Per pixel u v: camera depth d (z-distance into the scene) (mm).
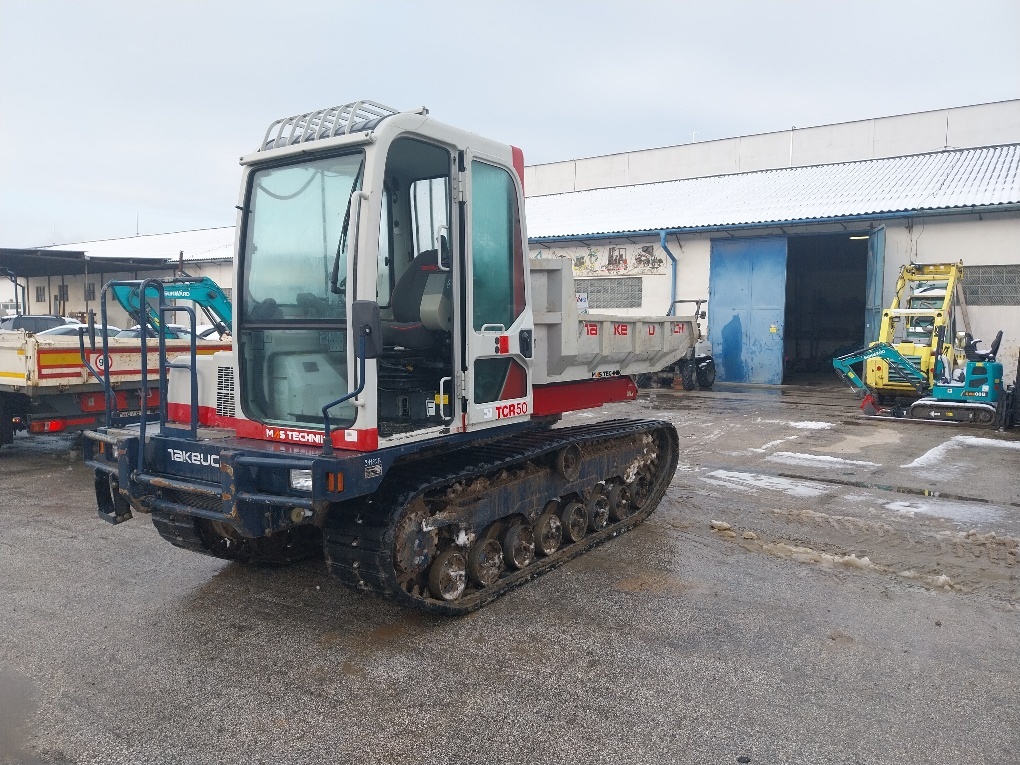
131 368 9312
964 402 12391
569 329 5574
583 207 25250
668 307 21078
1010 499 7422
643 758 3172
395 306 4828
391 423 4602
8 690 3748
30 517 6797
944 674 3904
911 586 5160
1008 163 19812
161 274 28391
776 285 19484
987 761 3148
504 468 5203
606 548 5992
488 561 5012
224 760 3168
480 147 4664
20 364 8531
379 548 4191
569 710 3549
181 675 3896
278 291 4438
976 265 16922
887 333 14047
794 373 23641
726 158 32125
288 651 4172
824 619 4602
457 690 3738
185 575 5359
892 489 7840
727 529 6438
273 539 5500
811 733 3354
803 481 8211
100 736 3346
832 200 19641
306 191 4320
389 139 4043
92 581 5230
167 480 4406
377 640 4312
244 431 4570
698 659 4066
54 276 30172
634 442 6777
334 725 3430
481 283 4742
